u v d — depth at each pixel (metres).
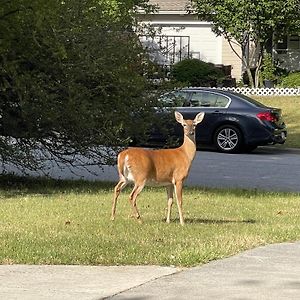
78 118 13.83
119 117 14.36
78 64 13.92
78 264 7.99
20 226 9.80
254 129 21.41
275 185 15.30
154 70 15.04
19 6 13.10
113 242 8.86
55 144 14.47
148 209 11.46
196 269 7.84
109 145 14.36
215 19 31.95
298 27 32.25
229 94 21.91
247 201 12.63
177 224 10.20
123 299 6.74
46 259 8.06
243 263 8.12
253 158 20.41
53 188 14.07
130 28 15.36
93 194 13.13
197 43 37.06
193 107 21.94
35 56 13.79
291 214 11.40
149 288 7.09
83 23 14.20
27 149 14.41
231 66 36.06
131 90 14.32
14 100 13.87
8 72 13.31
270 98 30.95
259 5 30.72
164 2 37.19
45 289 7.02
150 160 10.07
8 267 7.81
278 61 36.00
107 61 14.21
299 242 9.28
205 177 16.42
